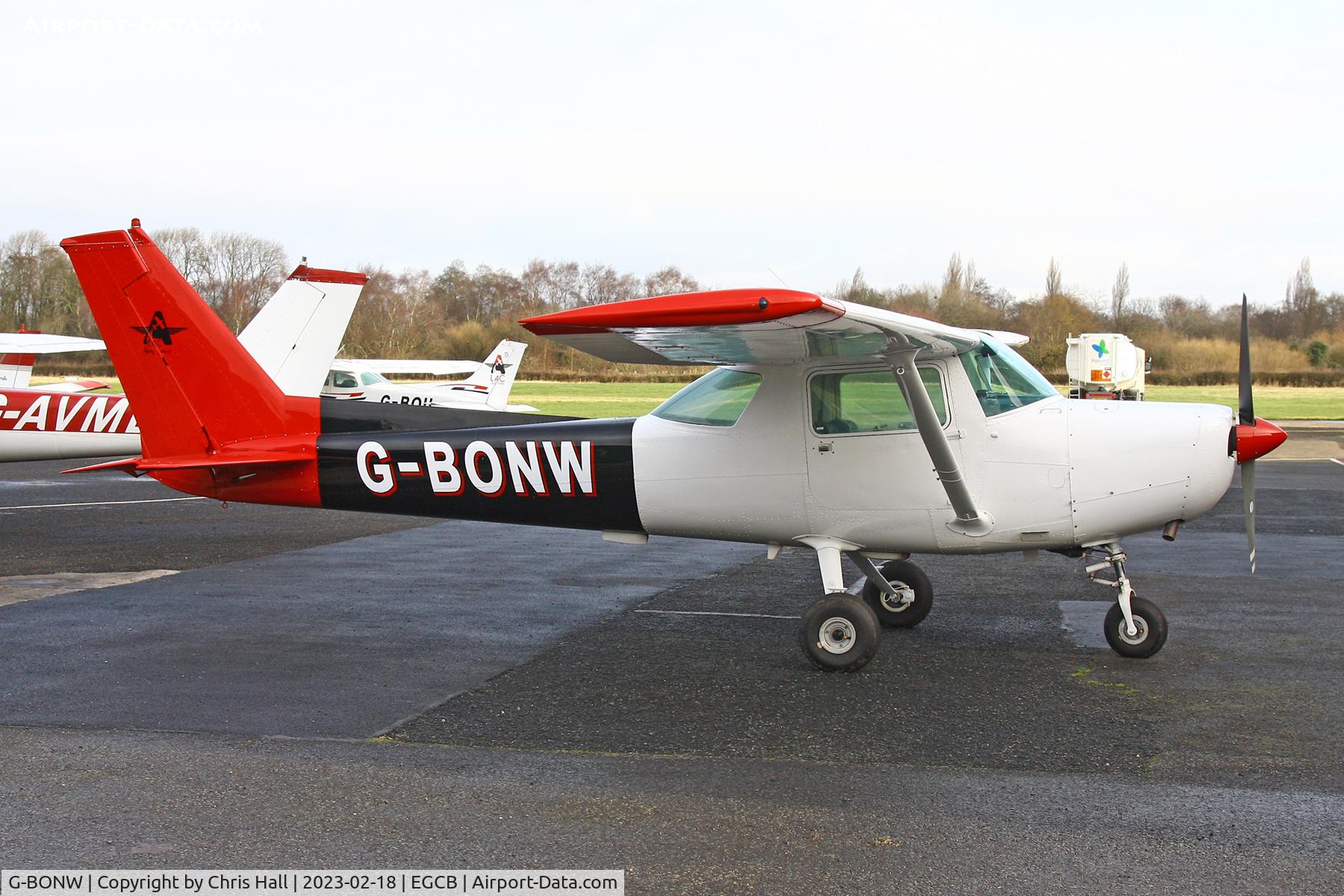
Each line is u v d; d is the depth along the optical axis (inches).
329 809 156.0
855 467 238.2
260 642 258.7
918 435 235.0
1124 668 233.5
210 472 275.0
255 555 391.5
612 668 236.2
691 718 199.6
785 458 242.4
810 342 216.4
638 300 182.9
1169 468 230.2
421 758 177.9
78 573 353.7
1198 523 474.0
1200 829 147.6
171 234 2368.4
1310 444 929.5
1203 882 132.0
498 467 259.8
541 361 2202.3
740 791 162.9
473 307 2469.2
